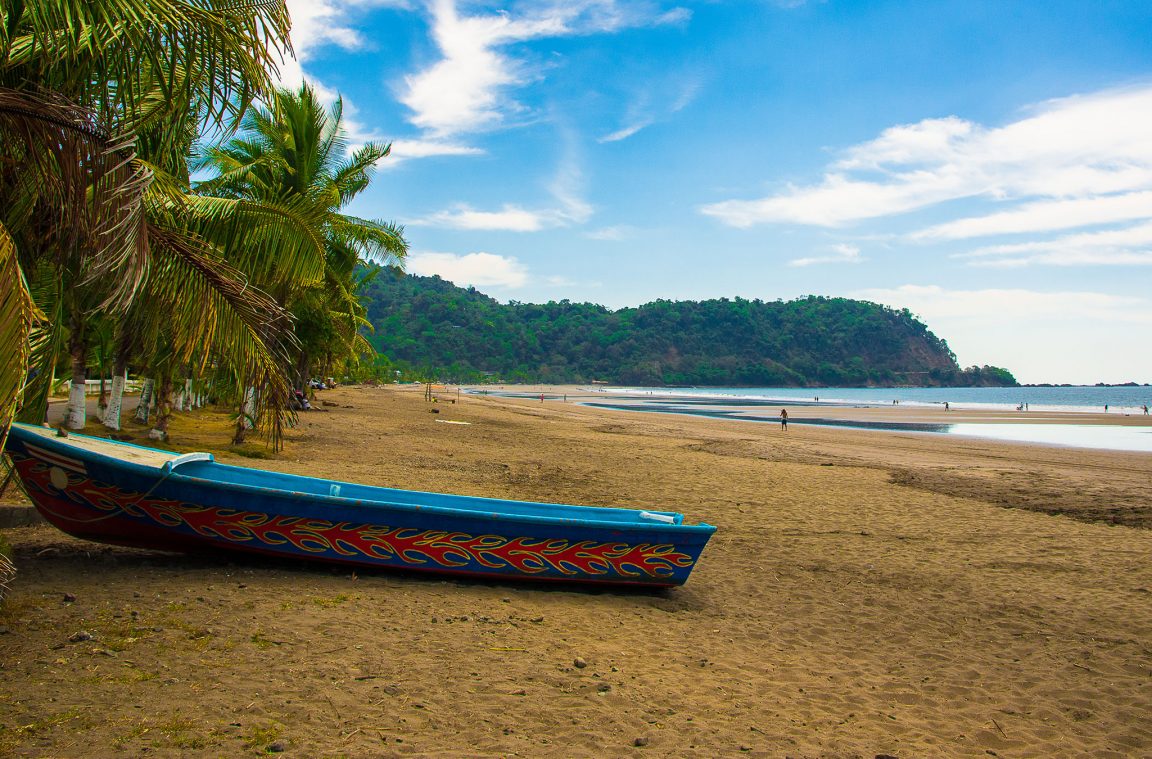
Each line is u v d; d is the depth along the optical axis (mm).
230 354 6758
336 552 7082
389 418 32812
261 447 16703
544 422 38219
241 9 5070
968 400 122188
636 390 176125
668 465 19547
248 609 5879
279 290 15727
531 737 4160
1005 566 9680
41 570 6516
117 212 4750
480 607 6625
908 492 16203
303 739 3869
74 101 5277
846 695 5324
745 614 7254
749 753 4223
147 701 4145
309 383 36344
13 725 3730
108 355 18641
